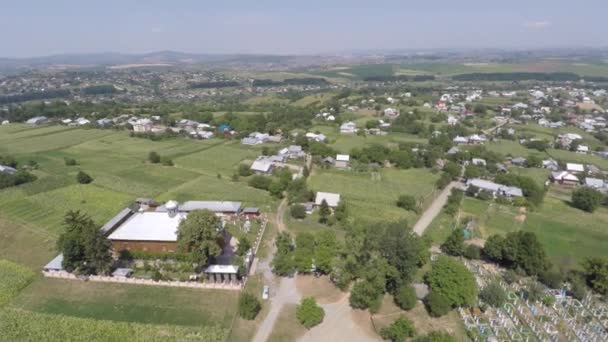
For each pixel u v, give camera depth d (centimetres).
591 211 12419
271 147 19288
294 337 6519
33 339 6181
